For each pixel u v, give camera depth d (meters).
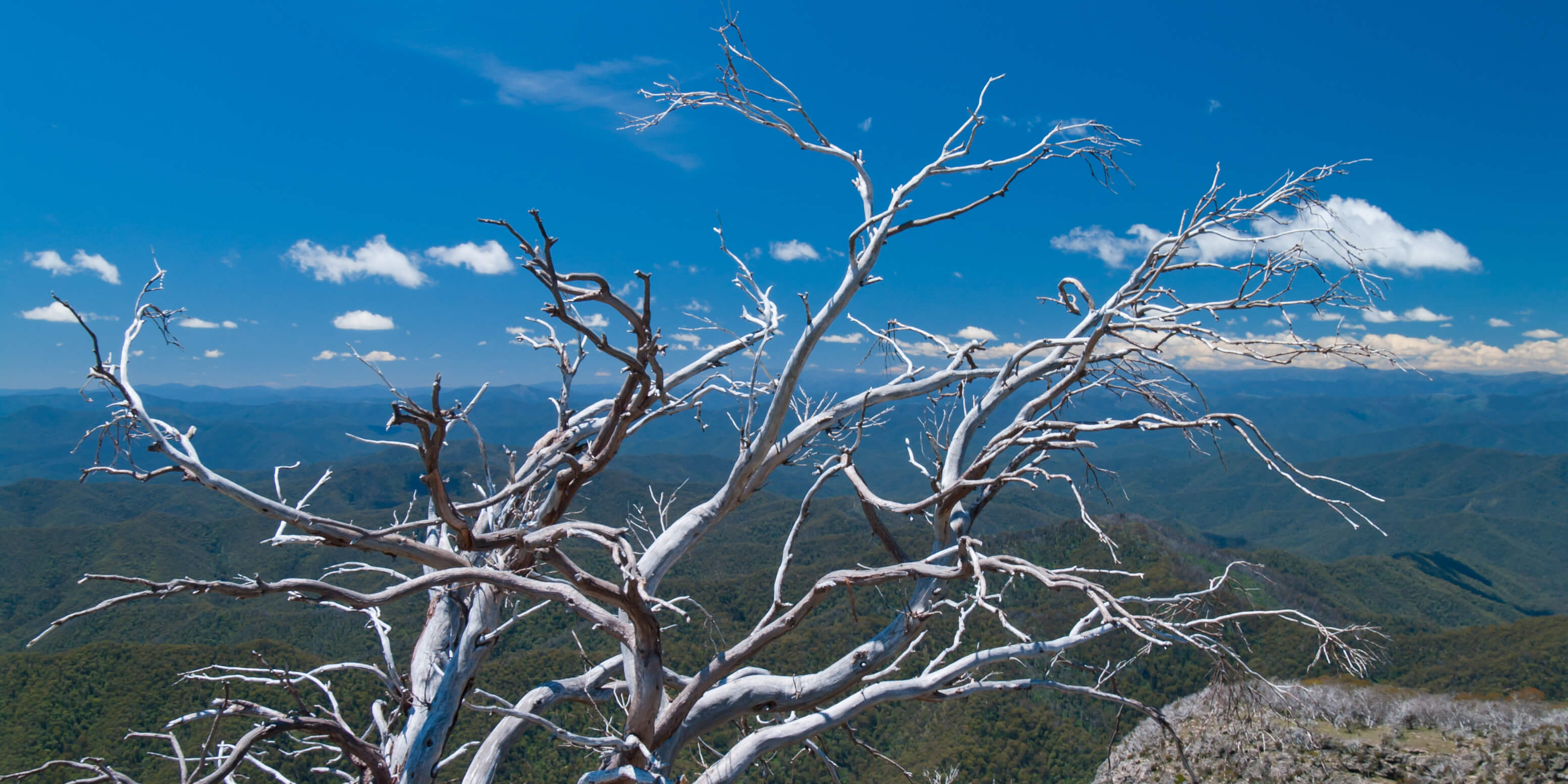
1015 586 7.75
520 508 7.55
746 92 6.89
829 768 7.44
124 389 4.98
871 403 7.43
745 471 7.01
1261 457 5.73
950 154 6.82
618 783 5.51
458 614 7.51
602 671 7.17
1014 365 7.41
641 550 7.35
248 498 4.92
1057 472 6.89
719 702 6.40
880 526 7.54
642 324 5.23
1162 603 6.66
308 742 5.71
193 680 6.18
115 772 5.54
